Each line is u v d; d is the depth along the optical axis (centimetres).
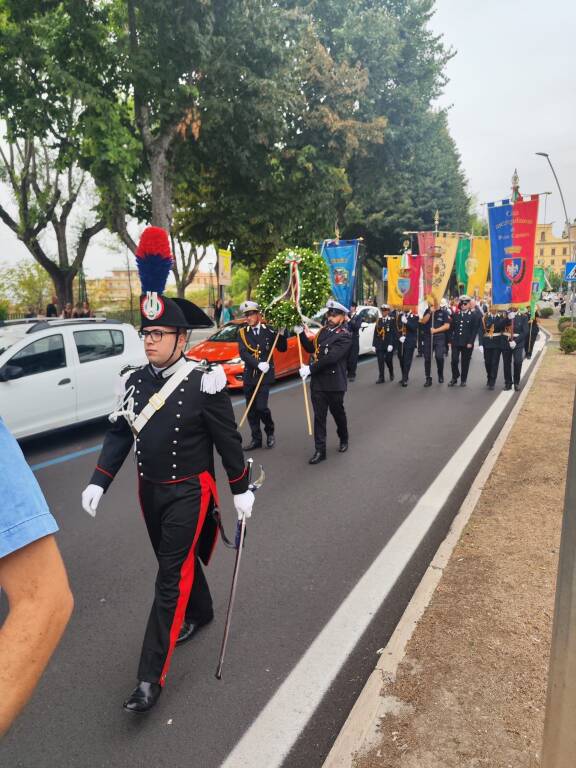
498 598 354
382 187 3125
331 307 688
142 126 1673
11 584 99
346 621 354
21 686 95
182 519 285
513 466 627
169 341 282
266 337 752
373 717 256
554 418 862
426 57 3028
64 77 1370
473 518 486
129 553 451
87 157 1633
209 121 1672
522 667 288
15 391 695
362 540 468
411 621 331
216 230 2242
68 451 734
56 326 770
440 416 931
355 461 685
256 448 748
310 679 302
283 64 1739
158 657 278
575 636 137
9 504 98
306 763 249
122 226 1797
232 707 282
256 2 1569
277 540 469
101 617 363
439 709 260
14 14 1479
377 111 2842
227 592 388
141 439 287
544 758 145
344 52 2572
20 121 1622
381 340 1288
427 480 612
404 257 1478
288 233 2308
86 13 1514
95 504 292
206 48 1489
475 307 1236
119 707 284
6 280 3131
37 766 248
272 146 1977
